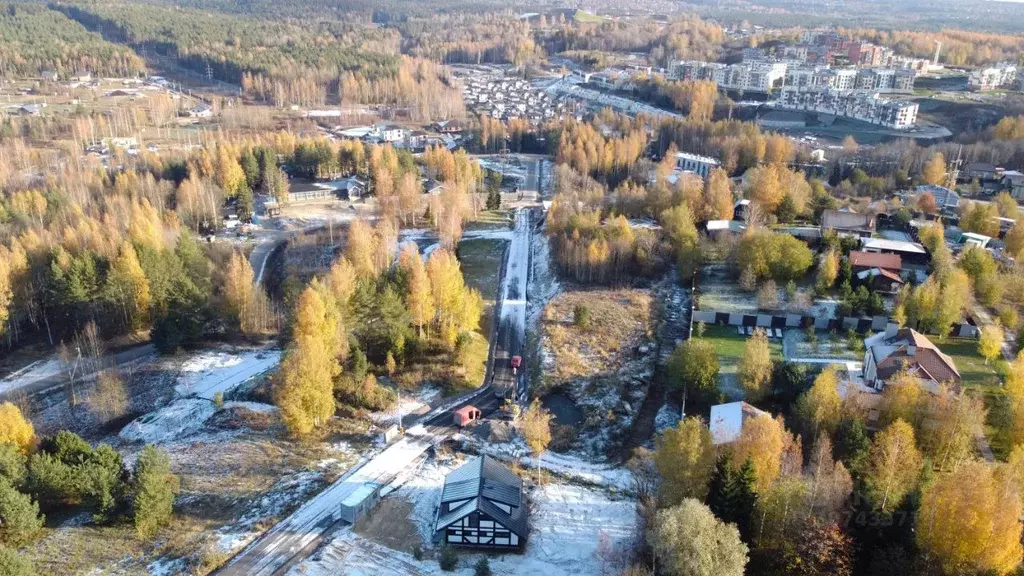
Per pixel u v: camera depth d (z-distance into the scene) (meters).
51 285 132.62
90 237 147.62
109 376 111.75
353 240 145.38
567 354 114.00
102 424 105.81
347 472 87.12
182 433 99.19
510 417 100.00
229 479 86.25
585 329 121.00
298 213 198.38
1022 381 87.25
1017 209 164.62
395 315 113.94
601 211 169.25
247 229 187.00
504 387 109.44
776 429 74.31
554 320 124.94
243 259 133.00
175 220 173.88
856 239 136.62
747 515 68.62
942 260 123.00
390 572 71.81
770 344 111.25
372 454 91.00
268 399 106.38
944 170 183.50
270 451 91.81
